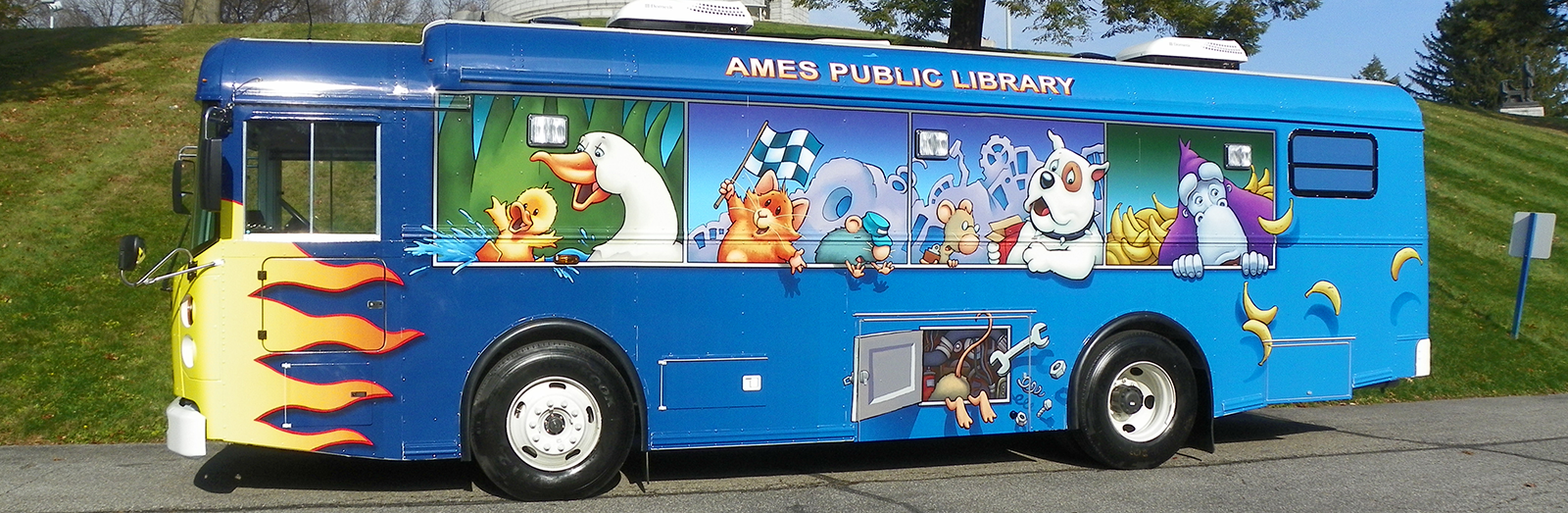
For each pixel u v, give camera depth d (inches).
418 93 251.9
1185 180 312.0
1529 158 908.6
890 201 282.0
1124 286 304.8
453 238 252.2
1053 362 297.7
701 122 267.4
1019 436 361.1
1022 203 294.4
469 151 253.4
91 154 575.8
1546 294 609.0
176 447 245.1
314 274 246.5
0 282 439.2
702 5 289.1
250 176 245.8
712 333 267.9
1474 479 296.7
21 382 370.6
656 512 252.2
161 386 376.5
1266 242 321.4
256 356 244.5
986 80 292.5
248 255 244.2
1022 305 294.4
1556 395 480.7
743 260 269.9
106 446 331.6
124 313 426.6
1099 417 299.7
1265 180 321.7
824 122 277.1
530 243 256.2
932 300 286.0
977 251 289.7
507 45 258.1
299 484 279.4
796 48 280.7
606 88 261.1
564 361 255.8
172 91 695.1
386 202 249.3
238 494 266.8
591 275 259.6
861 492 274.7
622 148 261.9
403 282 250.1
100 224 498.3
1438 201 768.3
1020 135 294.5
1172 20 696.4
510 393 253.4
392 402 250.1
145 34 874.8
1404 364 341.4
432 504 257.4
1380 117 337.7
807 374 275.3
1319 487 285.4
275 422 245.4
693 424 267.4
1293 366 325.7
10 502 258.4
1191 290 312.5
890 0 719.1
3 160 553.9
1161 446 307.6
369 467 300.7
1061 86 299.9
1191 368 311.6
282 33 900.6
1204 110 314.0
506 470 254.1
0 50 784.9
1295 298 325.4
